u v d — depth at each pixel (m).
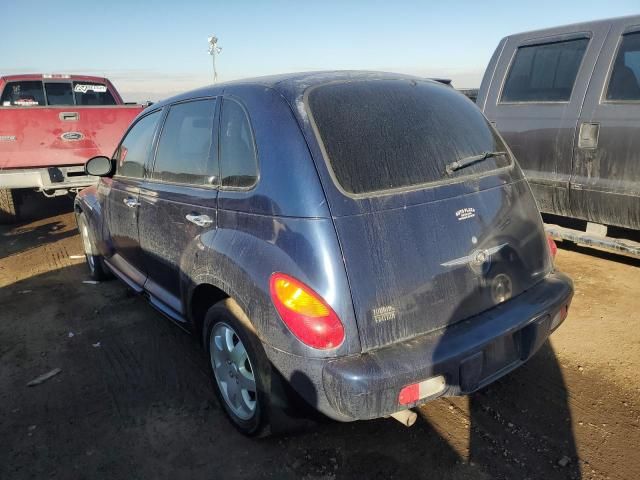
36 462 2.63
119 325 4.14
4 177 6.55
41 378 3.39
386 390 2.04
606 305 4.09
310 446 2.65
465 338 2.24
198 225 2.81
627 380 3.12
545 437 2.66
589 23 4.56
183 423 2.88
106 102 8.88
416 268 2.21
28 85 8.28
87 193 5.00
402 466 2.49
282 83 2.57
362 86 2.62
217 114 2.83
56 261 5.88
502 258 2.51
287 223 2.21
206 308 3.02
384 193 2.24
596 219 4.46
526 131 4.84
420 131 2.55
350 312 2.07
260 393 2.42
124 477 2.51
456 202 2.41
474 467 2.47
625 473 2.41
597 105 4.31
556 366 3.30
